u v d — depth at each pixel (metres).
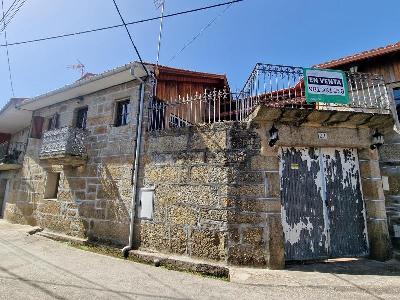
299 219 5.97
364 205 6.26
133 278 5.20
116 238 7.59
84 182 8.88
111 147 8.47
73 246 8.03
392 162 6.81
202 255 5.95
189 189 6.46
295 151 6.28
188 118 9.20
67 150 8.62
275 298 4.16
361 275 5.02
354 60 7.62
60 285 4.74
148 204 7.12
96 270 5.70
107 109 8.95
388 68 7.46
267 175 5.89
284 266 5.49
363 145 6.36
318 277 4.96
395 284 4.58
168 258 6.10
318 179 6.22
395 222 6.53
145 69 7.82
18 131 15.27
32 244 8.13
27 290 4.46
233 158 6.05
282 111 5.75
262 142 6.04
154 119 8.00
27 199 11.05
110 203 8.02
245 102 6.75
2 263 6.08
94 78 8.48
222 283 4.91
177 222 6.49
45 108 11.38
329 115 5.91
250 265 5.52
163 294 4.38
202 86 10.05
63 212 9.20
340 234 6.04
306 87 6.09
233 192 5.88
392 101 7.20
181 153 6.82
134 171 7.60
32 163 11.32
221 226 5.82
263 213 5.71
